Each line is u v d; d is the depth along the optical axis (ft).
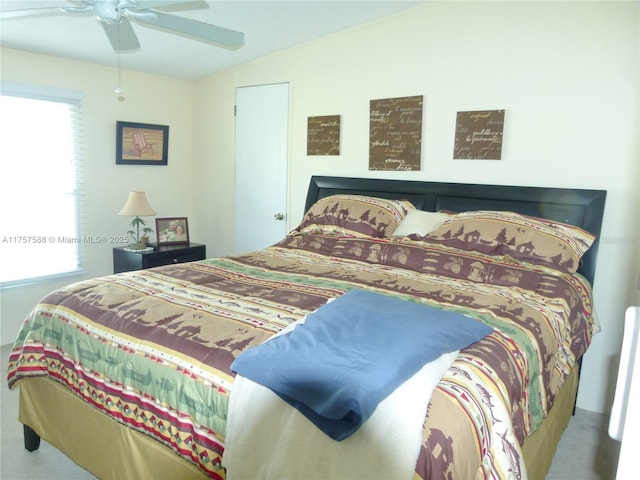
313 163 11.76
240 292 6.28
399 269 7.91
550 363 5.43
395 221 9.34
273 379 3.77
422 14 9.78
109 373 5.11
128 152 12.62
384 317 4.51
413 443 3.19
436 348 4.00
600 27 8.00
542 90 8.63
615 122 8.01
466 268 7.39
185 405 4.39
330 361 3.68
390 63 10.30
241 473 3.84
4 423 7.69
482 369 4.05
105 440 5.48
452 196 9.57
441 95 9.73
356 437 3.32
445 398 3.54
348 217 9.51
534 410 4.86
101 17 6.11
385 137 10.52
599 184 8.25
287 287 6.61
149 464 4.94
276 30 10.48
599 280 8.37
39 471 6.52
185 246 12.76
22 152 10.62
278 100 12.16
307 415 3.55
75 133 11.50
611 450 7.34
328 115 11.32
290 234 10.21
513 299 6.22
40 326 6.12
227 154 13.60
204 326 5.00
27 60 10.47
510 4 8.80
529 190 8.73
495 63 9.05
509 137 9.04
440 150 9.86
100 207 12.28
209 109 13.85
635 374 2.25
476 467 3.40
